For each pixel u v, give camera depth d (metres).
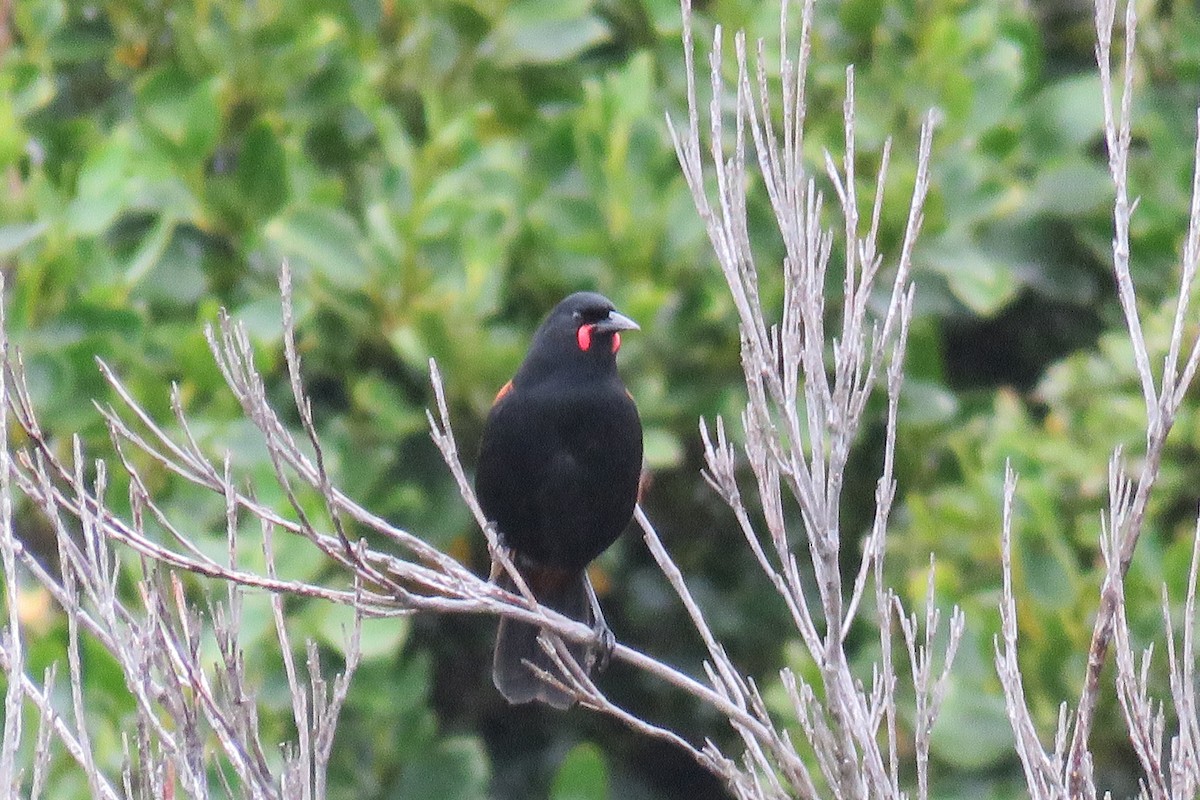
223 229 12.35
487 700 13.57
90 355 10.72
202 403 11.38
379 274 11.79
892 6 13.16
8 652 5.60
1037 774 5.91
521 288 12.55
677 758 13.55
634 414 9.81
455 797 11.88
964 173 12.64
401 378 12.21
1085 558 11.77
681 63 13.17
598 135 12.46
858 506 12.80
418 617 13.32
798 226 6.00
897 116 12.92
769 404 12.12
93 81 13.99
